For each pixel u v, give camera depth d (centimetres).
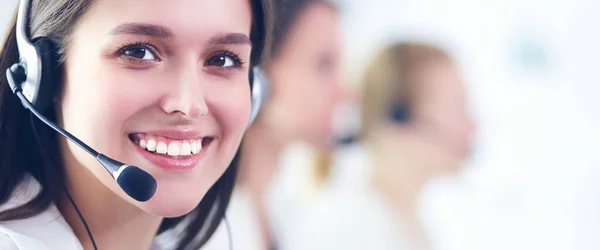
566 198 190
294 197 175
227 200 96
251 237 169
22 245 73
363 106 183
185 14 69
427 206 183
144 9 69
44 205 77
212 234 97
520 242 189
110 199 78
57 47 74
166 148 72
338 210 176
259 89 85
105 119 70
